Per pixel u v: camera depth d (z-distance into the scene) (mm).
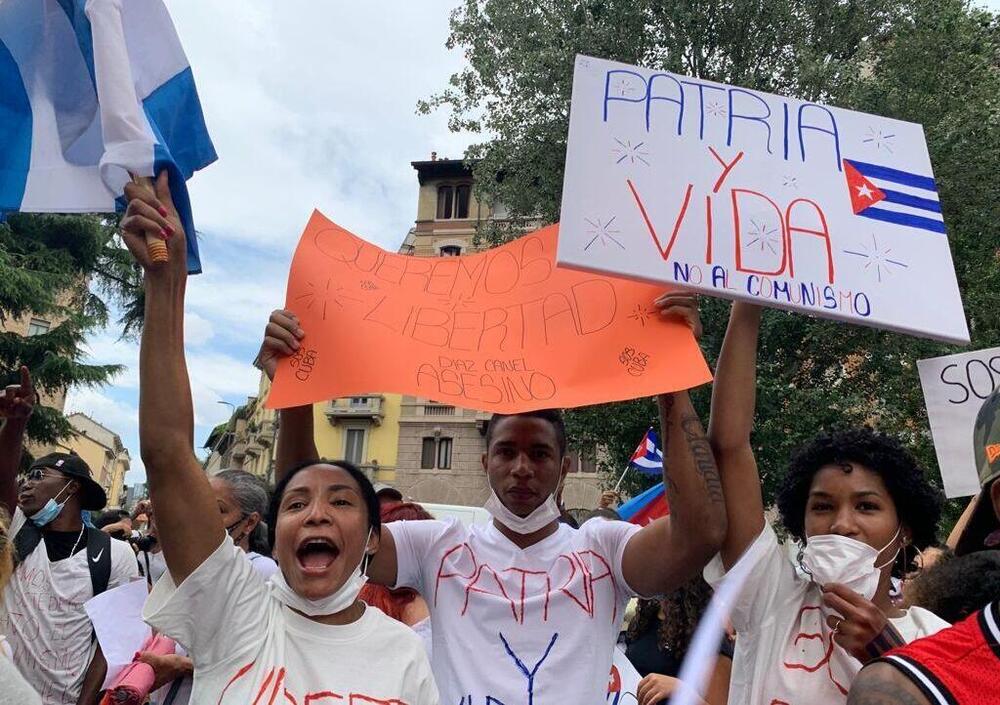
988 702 1147
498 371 2359
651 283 2213
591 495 25391
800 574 2082
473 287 2602
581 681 2109
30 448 19531
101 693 3404
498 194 14195
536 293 2549
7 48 2355
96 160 2297
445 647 2189
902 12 12656
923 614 1871
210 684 1709
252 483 3240
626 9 12648
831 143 2490
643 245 2211
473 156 14125
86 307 18500
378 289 2535
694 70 13227
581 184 2232
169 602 1699
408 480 29141
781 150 2439
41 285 16797
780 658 1926
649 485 12422
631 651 2938
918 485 2039
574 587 2211
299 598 1853
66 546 3629
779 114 2490
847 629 1734
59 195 2275
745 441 2178
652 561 2164
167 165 1997
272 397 2250
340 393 2264
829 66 12008
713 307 11359
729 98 2457
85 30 2305
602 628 2199
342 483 1934
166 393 1763
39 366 17438
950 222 11961
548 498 2320
